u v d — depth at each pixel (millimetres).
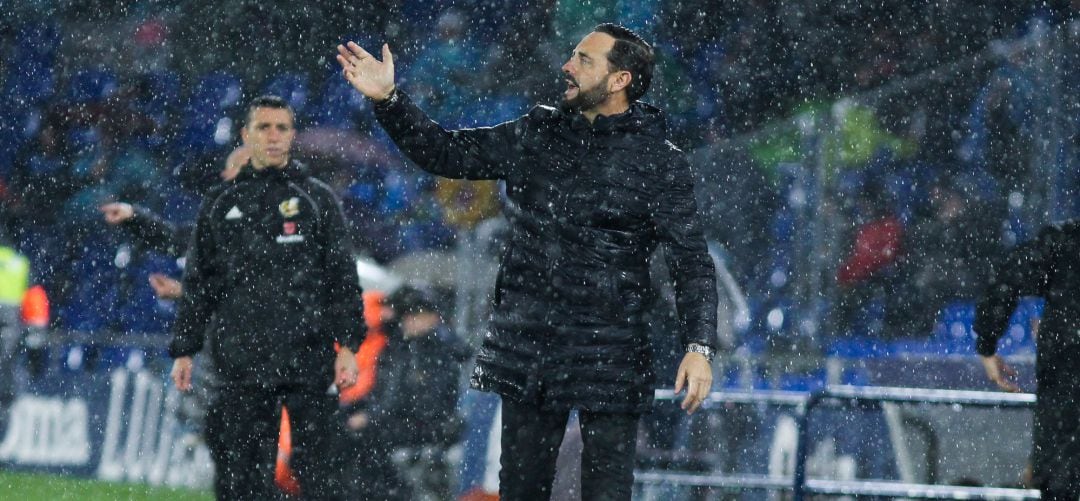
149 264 58969
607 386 18156
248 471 23766
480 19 67000
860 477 28969
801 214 38375
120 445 39344
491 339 18453
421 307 30406
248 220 23516
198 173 68000
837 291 44062
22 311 48406
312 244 23656
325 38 67625
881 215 44000
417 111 17875
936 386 35656
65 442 39938
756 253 38438
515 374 18188
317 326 23688
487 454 30828
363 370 30156
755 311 38000
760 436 28484
